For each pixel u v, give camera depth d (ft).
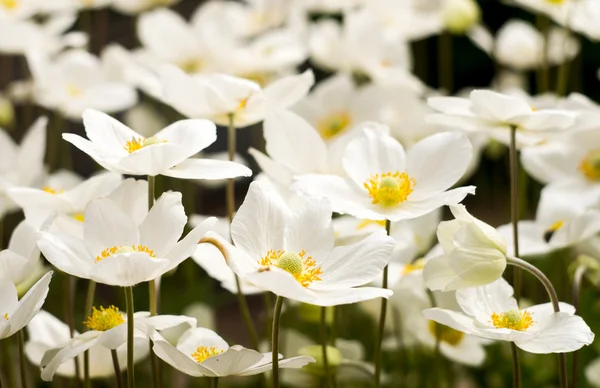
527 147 3.00
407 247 2.97
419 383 3.31
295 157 2.88
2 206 3.04
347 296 2.53
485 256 2.61
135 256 2.48
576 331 2.60
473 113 2.82
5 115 4.30
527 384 3.35
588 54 6.18
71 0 4.17
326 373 2.87
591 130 3.03
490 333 2.60
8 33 3.53
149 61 3.65
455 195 2.67
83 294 3.90
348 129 3.50
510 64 4.46
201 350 2.66
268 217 2.62
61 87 3.58
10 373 3.08
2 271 2.66
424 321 3.05
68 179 3.26
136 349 2.79
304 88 2.90
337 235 2.89
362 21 3.59
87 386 2.73
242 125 2.93
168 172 2.63
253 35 4.28
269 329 3.02
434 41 6.76
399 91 3.53
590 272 3.07
